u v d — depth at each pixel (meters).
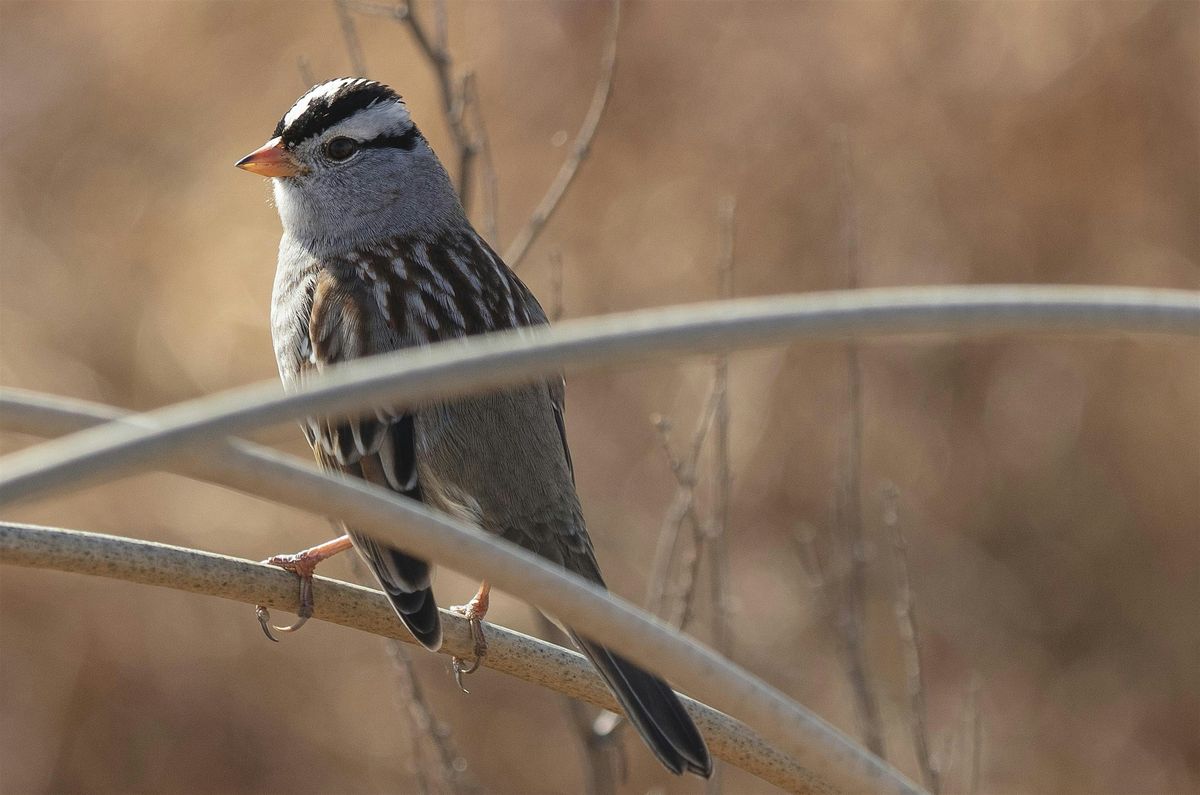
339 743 11.98
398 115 7.19
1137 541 12.95
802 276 13.79
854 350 8.03
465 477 6.04
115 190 13.95
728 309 3.27
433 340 6.42
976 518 13.00
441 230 7.15
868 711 7.74
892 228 13.83
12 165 13.98
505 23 14.16
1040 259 13.79
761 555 12.53
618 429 13.00
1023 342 13.27
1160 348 13.12
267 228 13.62
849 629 7.91
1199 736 12.23
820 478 12.67
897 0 14.00
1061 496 13.07
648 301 13.77
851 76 14.07
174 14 14.30
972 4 13.91
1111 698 12.35
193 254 13.62
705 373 13.03
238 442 3.44
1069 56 13.71
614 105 14.14
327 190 7.08
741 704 3.66
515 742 11.82
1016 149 13.80
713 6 14.23
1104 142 13.69
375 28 13.93
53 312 13.27
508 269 7.04
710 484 11.66
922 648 12.35
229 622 12.20
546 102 14.18
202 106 14.24
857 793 3.71
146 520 12.10
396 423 6.08
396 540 3.53
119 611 12.12
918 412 13.23
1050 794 11.93
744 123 14.13
